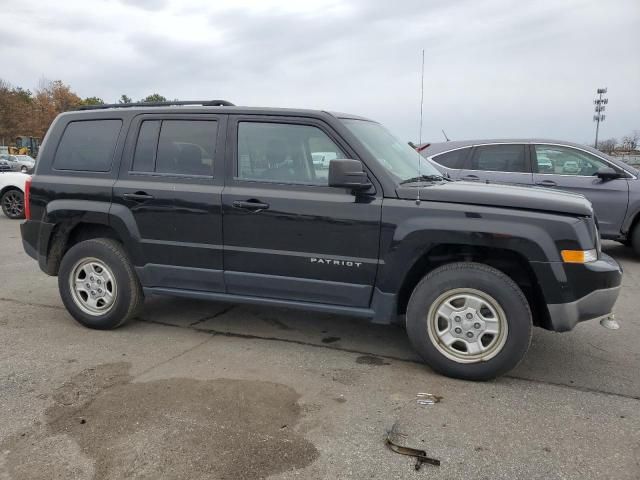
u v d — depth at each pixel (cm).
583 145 776
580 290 345
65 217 459
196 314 515
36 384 357
